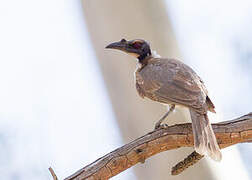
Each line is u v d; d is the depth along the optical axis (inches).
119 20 694.5
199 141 486.6
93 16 703.1
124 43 629.6
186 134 493.4
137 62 631.8
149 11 698.8
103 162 476.4
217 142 500.1
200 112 507.8
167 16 703.7
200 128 495.8
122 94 687.7
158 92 555.8
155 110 672.4
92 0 701.9
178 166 502.6
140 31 692.1
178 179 637.9
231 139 499.8
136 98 682.2
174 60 588.4
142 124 681.0
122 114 690.8
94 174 472.4
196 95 526.6
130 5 695.7
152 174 652.7
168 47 695.7
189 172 631.2
